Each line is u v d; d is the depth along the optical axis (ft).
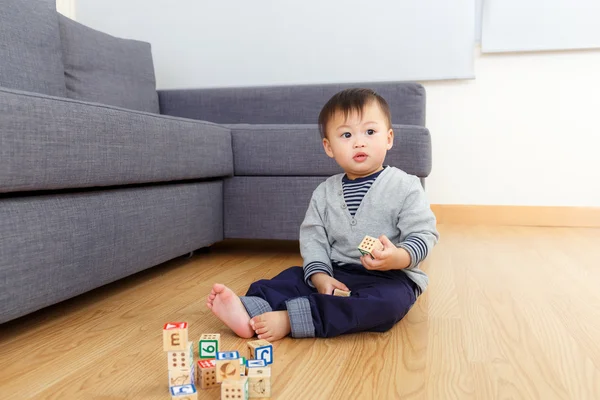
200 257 6.52
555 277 5.27
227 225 6.54
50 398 2.57
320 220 4.09
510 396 2.56
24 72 5.64
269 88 8.21
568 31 8.75
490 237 7.98
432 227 3.78
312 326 3.40
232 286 4.95
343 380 2.76
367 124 3.86
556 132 9.05
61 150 3.67
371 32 9.17
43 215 3.57
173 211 5.30
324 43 9.32
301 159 6.27
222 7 9.52
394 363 3.00
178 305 4.27
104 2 9.84
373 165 3.92
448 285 4.94
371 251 3.39
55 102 3.67
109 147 4.21
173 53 9.75
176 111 8.52
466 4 8.86
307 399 2.54
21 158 3.33
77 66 6.93
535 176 9.18
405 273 3.78
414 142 6.22
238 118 8.31
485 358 3.07
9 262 3.27
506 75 9.09
